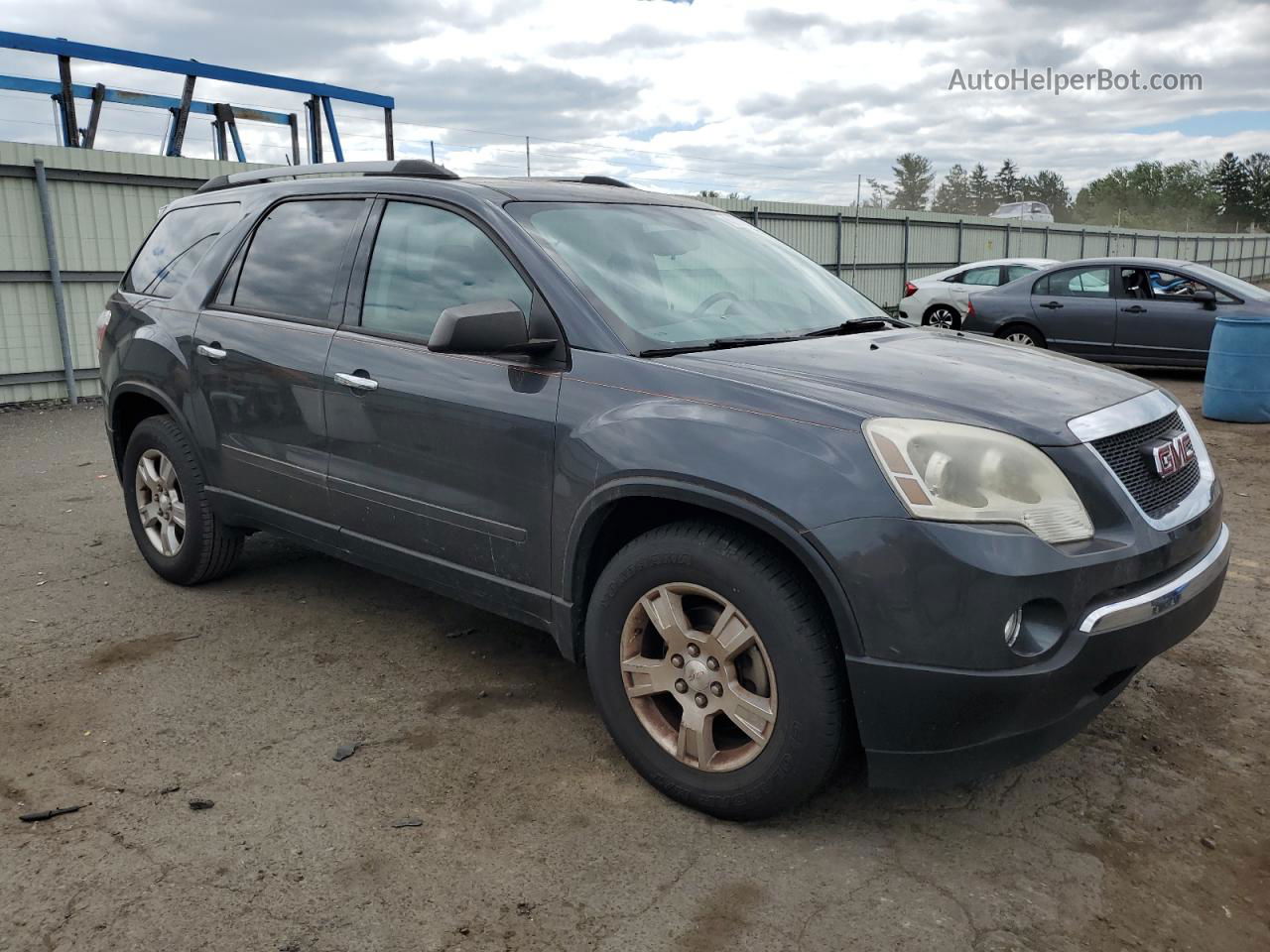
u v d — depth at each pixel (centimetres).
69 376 1141
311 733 324
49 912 234
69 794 285
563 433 289
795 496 242
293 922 231
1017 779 299
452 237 338
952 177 15862
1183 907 241
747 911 237
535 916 234
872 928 231
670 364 281
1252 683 364
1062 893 245
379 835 266
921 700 235
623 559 280
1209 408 940
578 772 300
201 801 280
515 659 383
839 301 382
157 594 454
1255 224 14012
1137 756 313
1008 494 238
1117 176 14662
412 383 329
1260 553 520
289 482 384
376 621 422
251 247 414
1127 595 248
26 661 378
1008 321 1202
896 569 232
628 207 367
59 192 1130
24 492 662
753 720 260
